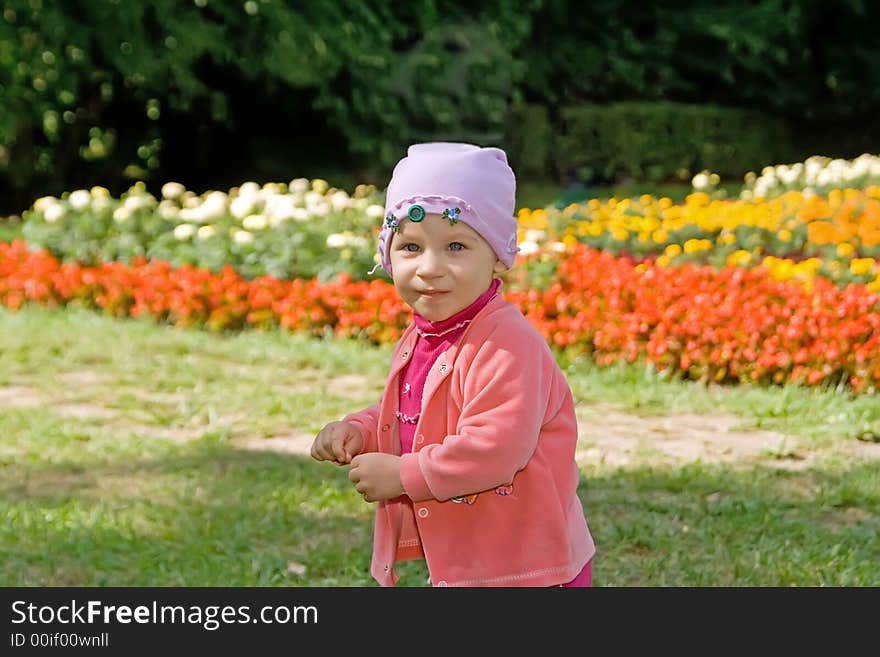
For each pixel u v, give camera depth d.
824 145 29.97
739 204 11.28
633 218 11.52
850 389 8.09
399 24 20.66
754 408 7.64
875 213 11.02
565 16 27.34
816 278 8.71
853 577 5.00
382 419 3.34
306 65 18.69
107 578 4.91
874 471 6.40
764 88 29.06
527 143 25.47
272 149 21.28
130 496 5.91
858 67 29.06
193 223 11.21
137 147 21.16
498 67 21.77
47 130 19.03
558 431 3.28
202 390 8.00
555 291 9.11
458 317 3.19
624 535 5.45
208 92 19.86
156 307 10.05
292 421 7.32
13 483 6.11
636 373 8.46
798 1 28.00
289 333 9.67
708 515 5.75
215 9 18.05
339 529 5.55
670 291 8.68
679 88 28.77
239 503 5.82
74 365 8.61
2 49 16.69
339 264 10.10
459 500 3.16
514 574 3.16
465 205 3.10
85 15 17.17
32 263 10.75
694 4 28.36
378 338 9.49
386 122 20.30
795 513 5.86
